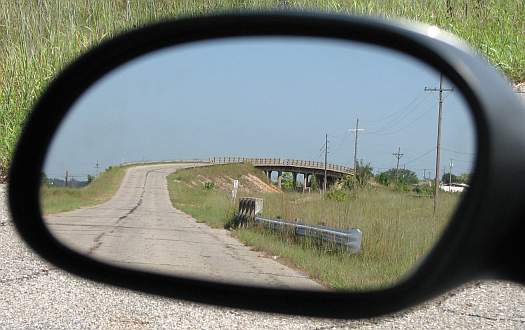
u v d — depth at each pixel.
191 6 15.30
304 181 2.44
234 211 2.86
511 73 10.89
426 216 1.84
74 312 4.61
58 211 2.69
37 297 4.93
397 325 4.25
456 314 4.36
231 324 4.33
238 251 2.62
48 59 15.02
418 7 13.16
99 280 2.70
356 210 2.33
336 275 2.22
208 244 2.74
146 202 2.90
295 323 4.33
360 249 2.25
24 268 5.71
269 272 2.46
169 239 2.80
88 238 2.71
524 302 4.61
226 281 2.49
